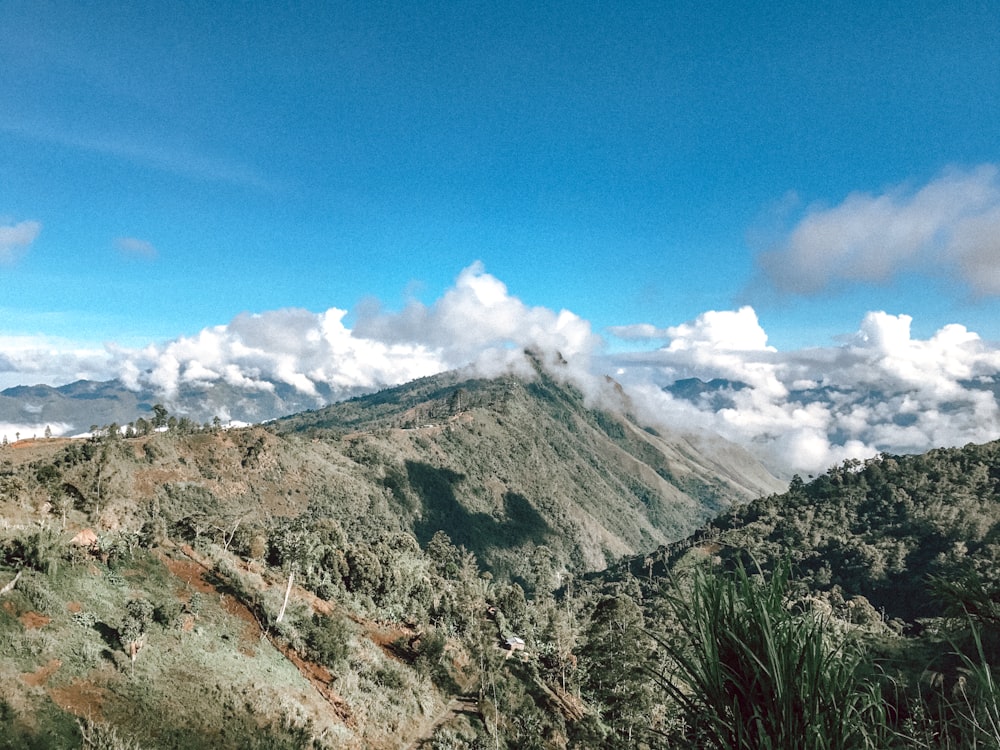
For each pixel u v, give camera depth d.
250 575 43.78
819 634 3.25
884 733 3.07
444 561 118.06
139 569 34.34
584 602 134.88
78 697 20.33
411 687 40.38
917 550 120.62
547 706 50.25
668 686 3.66
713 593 3.55
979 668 3.11
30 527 28.98
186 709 22.94
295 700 29.06
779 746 3.12
